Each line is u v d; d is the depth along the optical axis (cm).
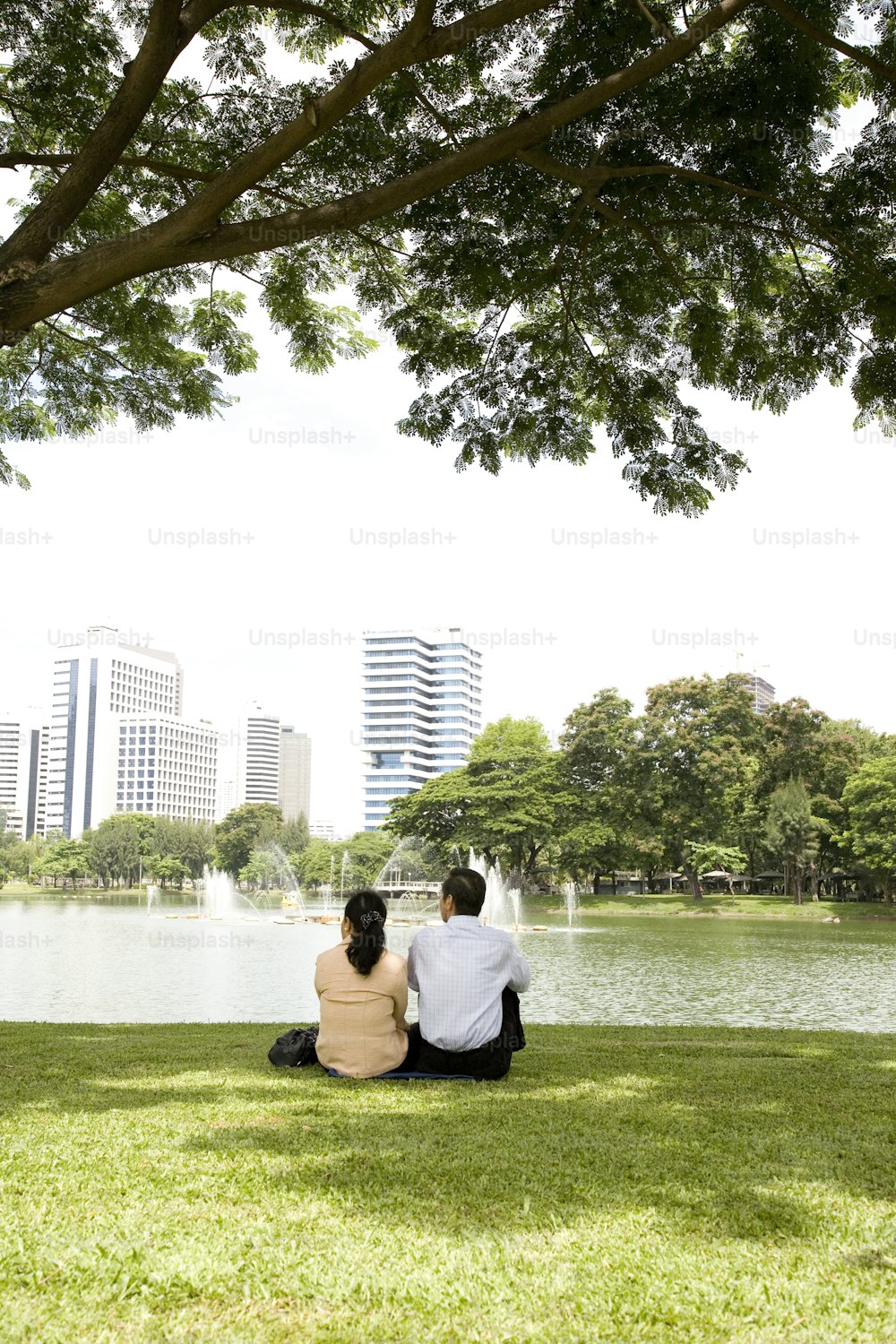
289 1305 242
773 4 648
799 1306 244
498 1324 233
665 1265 267
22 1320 231
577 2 759
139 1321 233
